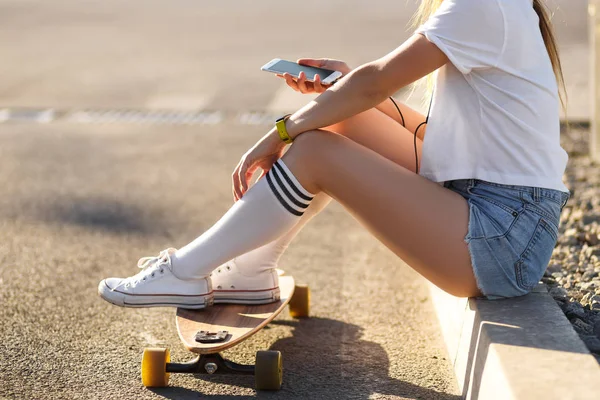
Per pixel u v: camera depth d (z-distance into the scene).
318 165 3.03
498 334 2.85
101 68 12.16
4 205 6.00
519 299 3.16
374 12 19.41
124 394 3.13
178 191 6.41
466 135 3.04
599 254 4.40
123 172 6.98
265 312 3.31
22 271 4.60
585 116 8.47
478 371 2.89
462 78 3.04
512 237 2.98
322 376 3.31
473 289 3.08
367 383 3.24
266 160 3.26
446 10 2.95
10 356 3.46
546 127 3.04
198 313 3.29
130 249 5.05
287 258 4.93
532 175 3.01
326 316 4.01
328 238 5.36
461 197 3.03
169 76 11.48
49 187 6.50
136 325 3.85
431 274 3.06
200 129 8.60
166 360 3.18
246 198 3.11
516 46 2.95
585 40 13.70
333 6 21.14
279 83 10.87
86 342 3.64
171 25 17.42
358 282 4.51
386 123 3.37
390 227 3.02
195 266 3.23
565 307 3.53
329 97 3.04
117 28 16.97
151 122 8.95
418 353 3.55
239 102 9.80
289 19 18.20
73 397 3.10
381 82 2.98
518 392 2.43
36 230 5.41
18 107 9.70
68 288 4.34
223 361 3.17
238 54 13.17
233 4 22.03
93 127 8.74
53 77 11.48
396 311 4.07
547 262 3.13
